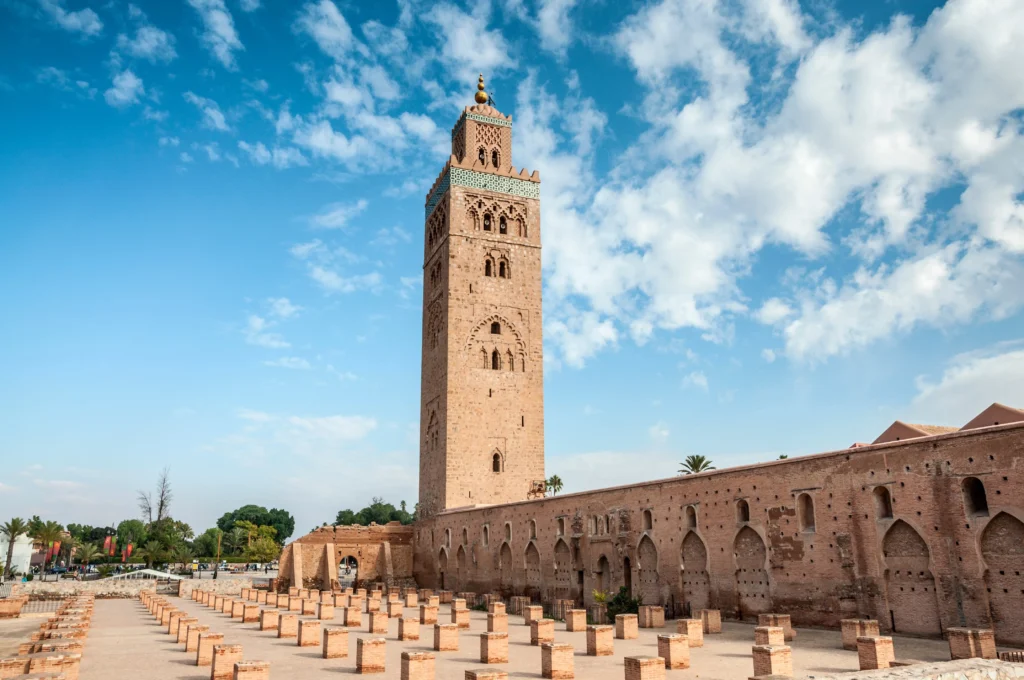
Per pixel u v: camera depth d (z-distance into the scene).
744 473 37.38
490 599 53.62
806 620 33.16
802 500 34.34
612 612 43.09
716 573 38.34
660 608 38.38
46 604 67.62
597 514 48.06
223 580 79.50
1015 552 25.94
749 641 31.11
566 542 50.88
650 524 43.47
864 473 31.44
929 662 21.02
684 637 24.98
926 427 48.03
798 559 33.91
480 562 62.12
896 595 29.73
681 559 40.69
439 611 53.00
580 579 49.09
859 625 27.34
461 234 76.56
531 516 55.38
